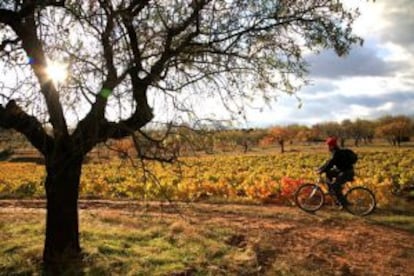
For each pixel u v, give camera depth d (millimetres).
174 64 9328
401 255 11781
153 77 9047
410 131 121500
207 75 9305
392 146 110125
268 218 15359
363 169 35156
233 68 9508
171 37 9078
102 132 9055
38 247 10727
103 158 9422
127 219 14656
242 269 10320
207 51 9352
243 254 11211
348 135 132000
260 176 27953
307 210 16406
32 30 8523
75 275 9273
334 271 10586
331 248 12109
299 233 13336
